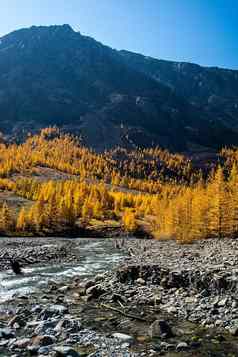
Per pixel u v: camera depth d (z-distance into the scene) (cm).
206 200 8188
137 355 1488
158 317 2038
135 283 2764
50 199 12638
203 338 1692
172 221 9144
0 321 1955
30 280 3272
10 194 15888
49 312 2086
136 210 16062
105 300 2425
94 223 12988
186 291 2414
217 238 7238
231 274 2353
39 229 11231
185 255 3784
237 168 10738
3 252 5153
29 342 1611
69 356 1459
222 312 1994
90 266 4209
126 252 6125
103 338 1695
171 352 1527
